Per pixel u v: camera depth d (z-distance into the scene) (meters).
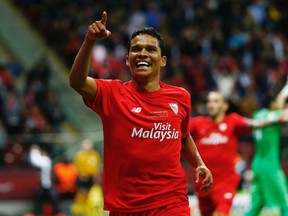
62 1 53.91
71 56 49.72
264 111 25.52
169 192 12.64
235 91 49.03
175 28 54.34
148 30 12.80
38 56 50.50
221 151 22.22
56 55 50.59
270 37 56.53
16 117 40.06
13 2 53.72
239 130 22.47
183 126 13.34
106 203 12.77
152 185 12.58
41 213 35.91
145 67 12.65
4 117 40.31
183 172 12.98
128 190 12.59
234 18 56.59
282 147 38.41
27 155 37.25
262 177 25.22
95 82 12.60
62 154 37.56
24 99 41.94
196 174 13.49
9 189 36.97
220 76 50.50
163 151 12.65
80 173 35.91
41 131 39.47
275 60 54.28
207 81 49.41
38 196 35.88
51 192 35.81
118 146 12.61
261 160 25.30
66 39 51.31
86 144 36.50
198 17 55.53
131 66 12.78
